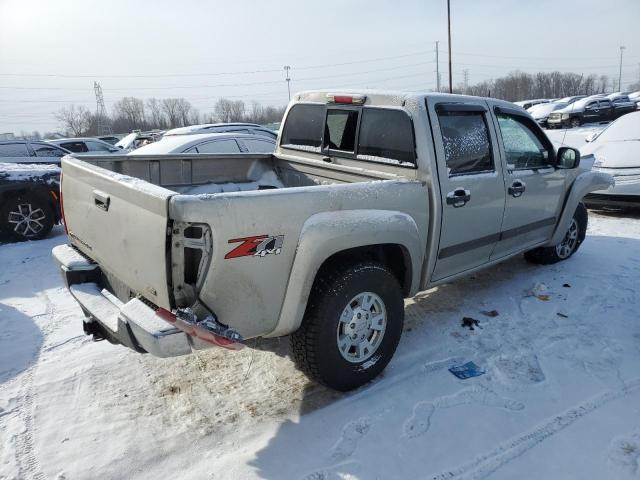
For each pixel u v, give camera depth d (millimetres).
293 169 4812
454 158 3736
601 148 8242
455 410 3037
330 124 4359
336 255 3180
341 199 2994
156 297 2582
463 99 3926
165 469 2631
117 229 2807
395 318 3387
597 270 5324
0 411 3123
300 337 3041
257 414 3057
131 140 18438
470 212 3867
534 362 3551
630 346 3738
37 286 5441
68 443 2832
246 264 2600
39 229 7637
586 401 3088
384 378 3406
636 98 37250
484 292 4824
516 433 2822
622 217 7762
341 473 2566
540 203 4715
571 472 2533
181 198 2340
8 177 7316
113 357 3752
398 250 3488
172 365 3617
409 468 2590
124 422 3006
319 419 2990
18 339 4086
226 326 2625
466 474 2543
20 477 2588
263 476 2562
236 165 4852
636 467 2547
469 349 3766
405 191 3379
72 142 14078
